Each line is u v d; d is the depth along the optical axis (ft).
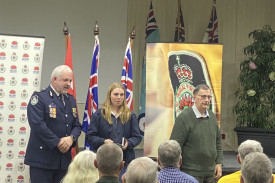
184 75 15.26
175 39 21.66
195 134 12.31
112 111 12.78
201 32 22.79
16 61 13.98
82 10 21.49
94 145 12.44
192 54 15.33
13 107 13.97
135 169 6.31
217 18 22.54
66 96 12.80
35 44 14.11
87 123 14.90
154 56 15.16
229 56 22.82
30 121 12.10
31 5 20.86
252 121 19.74
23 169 14.05
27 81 14.05
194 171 12.28
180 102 15.24
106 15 21.83
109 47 21.89
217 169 12.75
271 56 19.47
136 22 22.17
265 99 20.17
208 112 12.79
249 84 19.79
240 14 22.88
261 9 22.86
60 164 12.32
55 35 21.16
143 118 20.26
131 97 15.17
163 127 15.19
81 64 21.48
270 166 6.04
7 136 13.94
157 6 22.36
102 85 21.83
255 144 8.89
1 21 20.51
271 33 19.98
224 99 22.75
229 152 21.79
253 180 5.97
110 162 7.12
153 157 15.14
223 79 22.77
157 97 15.16
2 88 13.91
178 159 8.69
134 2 22.16
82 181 8.24
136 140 12.60
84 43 21.53
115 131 12.59
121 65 22.07
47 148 12.20
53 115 12.24
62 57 21.25
